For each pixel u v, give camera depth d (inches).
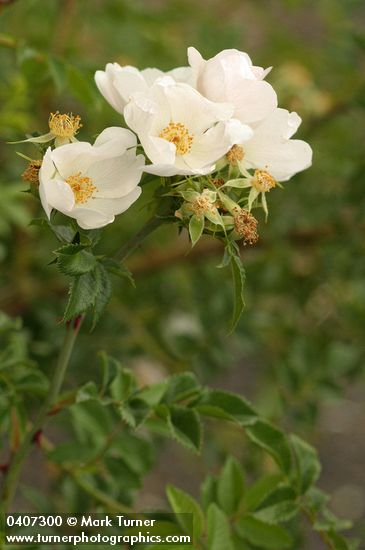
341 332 50.5
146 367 51.3
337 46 50.9
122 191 26.3
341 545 30.6
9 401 31.8
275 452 30.9
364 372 44.6
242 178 26.7
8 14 50.4
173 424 29.7
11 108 42.1
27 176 25.9
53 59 36.3
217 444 48.1
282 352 48.4
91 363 48.9
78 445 33.9
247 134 26.0
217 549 29.7
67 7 48.8
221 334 46.4
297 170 27.2
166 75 27.5
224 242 26.3
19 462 30.0
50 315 49.4
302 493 31.0
